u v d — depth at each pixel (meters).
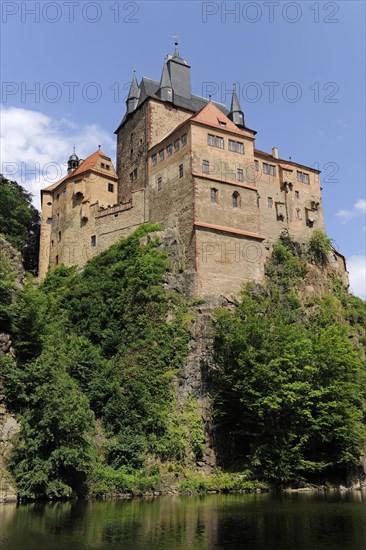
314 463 44.91
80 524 24.83
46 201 82.19
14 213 73.88
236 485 42.28
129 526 24.50
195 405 47.72
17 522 25.17
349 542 21.42
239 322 49.69
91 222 72.06
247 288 60.09
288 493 41.03
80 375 47.09
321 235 77.62
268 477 44.12
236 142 66.62
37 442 34.78
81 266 70.50
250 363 46.25
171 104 74.62
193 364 49.59
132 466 41.84
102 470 39.38
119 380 47.62
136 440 43.12
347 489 45.59
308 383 46.12
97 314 55.22
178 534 22.73
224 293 58.84
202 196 61.84
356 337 67.50
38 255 85.50
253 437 46.22
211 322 51.41
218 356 49.38
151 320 51.78
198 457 45.41
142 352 49.50
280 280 65.94
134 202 68.31
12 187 75.75
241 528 24.34
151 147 70.56
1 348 39.34
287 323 54.03
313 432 46.19
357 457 48.75
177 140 65.81
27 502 33.19
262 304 58.34
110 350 52.06
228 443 47.06
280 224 78.62
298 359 46.88
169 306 53.03
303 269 70.25
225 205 62.97
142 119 74.00
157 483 40.41
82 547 19.91
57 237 76.38
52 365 38.38
